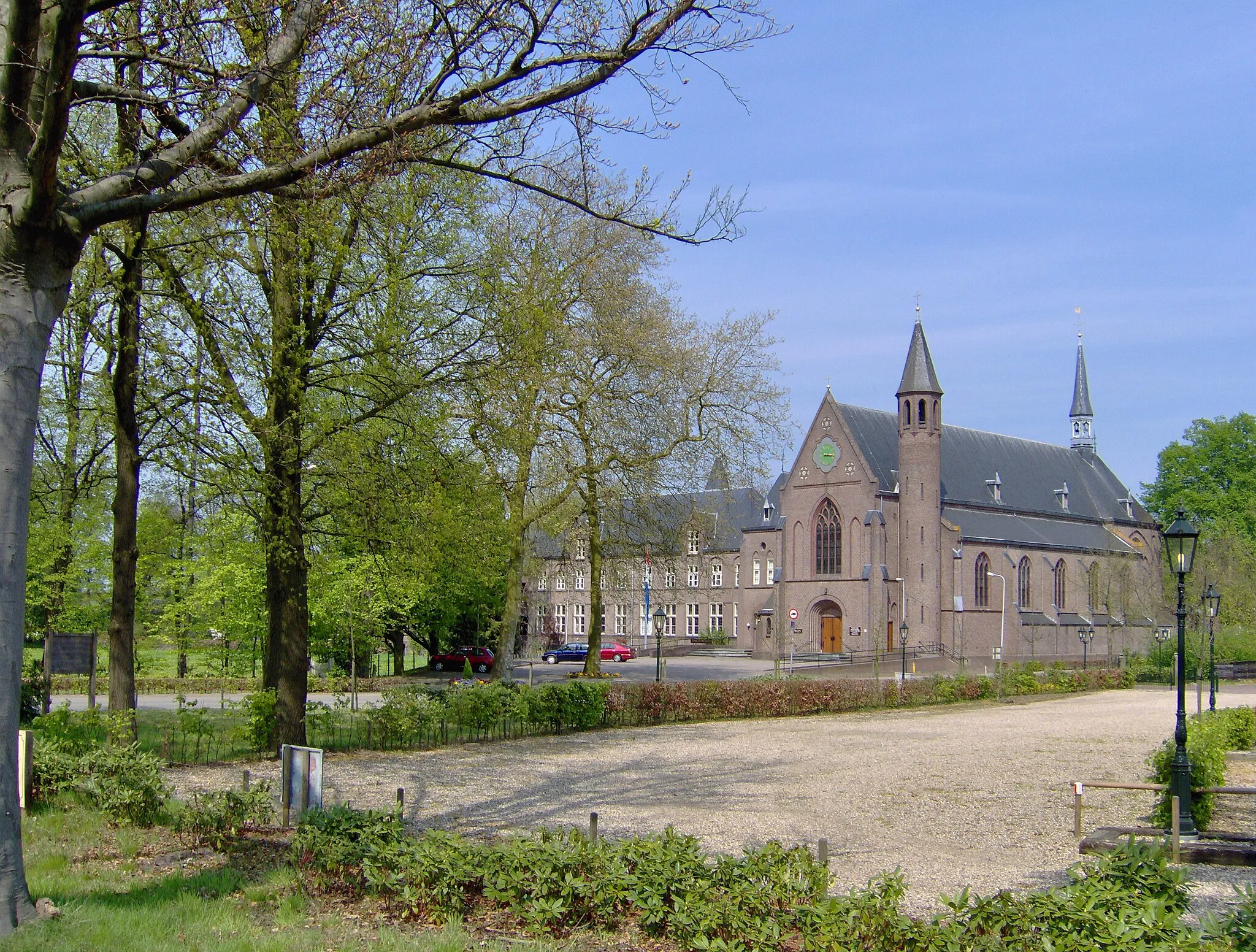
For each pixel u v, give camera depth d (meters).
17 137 7.72
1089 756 22.11
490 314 18.39
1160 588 66.50
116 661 16.42
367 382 17.36
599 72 8.95
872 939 7.20
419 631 50.16
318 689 38.25
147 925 7.69
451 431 18.45
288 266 15.74
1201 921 6.80
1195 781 14.05
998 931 7.00
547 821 13.73
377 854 8.97
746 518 79.81
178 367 16.16
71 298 15.48
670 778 18.14
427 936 7.71
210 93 9.73
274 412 17.14
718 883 8.09
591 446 33.06
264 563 30.02
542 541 63.41
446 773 18.25
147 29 10.94
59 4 6.96
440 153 12.22
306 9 9.27
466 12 9.80
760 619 72.25
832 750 22.97
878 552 65.50
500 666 33.53
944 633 66.69
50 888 8.83
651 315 33.56
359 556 30.03
